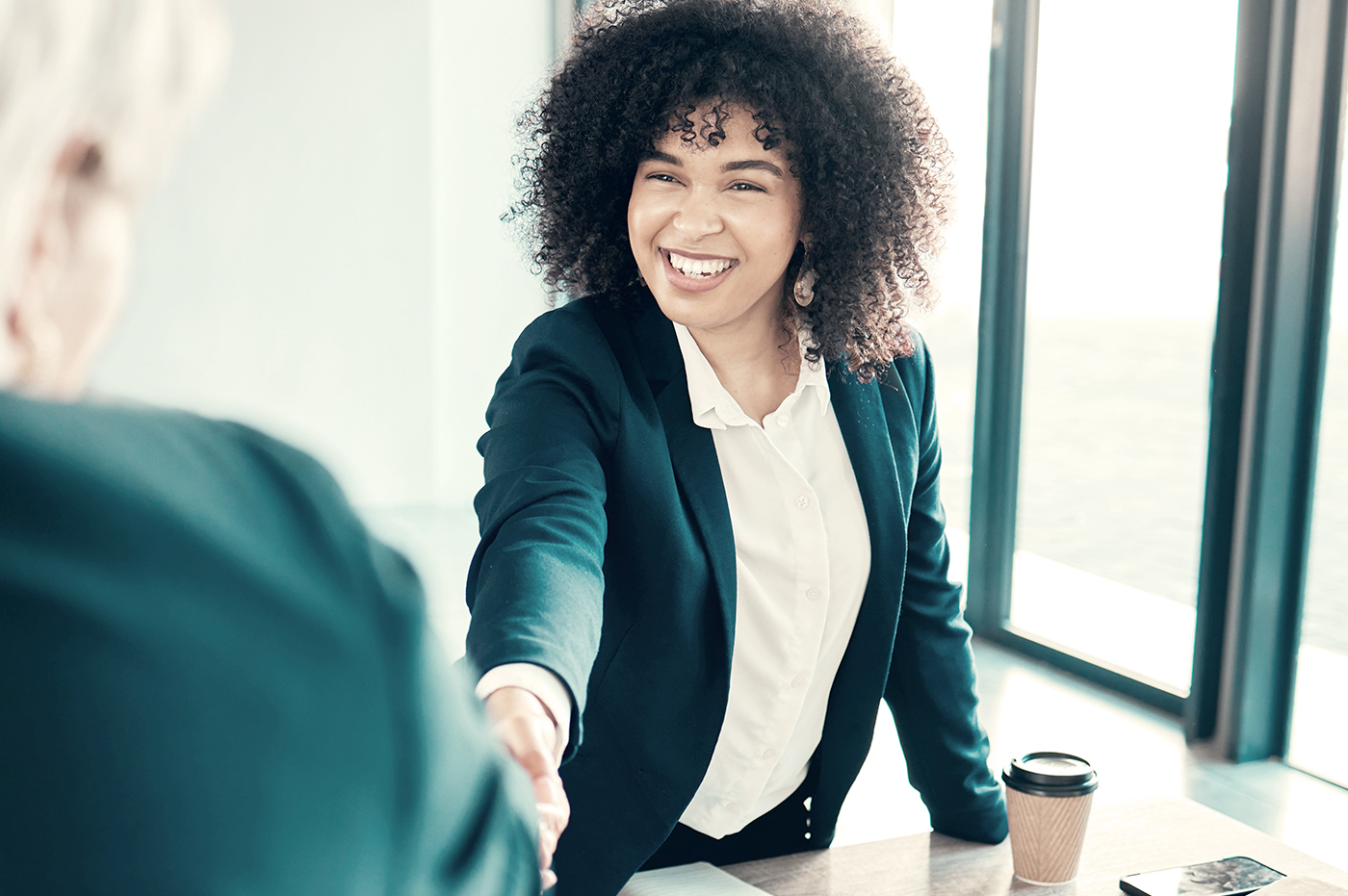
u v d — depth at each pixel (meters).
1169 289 3.58
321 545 0.34
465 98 5.97
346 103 5.79
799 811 1.30
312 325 5.89
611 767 1.16
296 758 0.31
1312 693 3.10
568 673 0.75
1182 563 3.86
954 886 1.06
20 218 0.31
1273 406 2.98
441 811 0.34
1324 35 2.87
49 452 0.30
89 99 0.32
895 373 1.27
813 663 1.19
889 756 3.15
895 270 1.28
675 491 1.13
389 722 0.33
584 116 1.19
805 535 1.17
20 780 0.29
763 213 1.09
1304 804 2.89
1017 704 3.58
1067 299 3.90
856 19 1.21
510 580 0.85
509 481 1.04
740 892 1.05
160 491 0.31
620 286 1.24
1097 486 4.07
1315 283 2.98
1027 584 4.16
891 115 1.19
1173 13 3.38
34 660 0.29
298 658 0.32
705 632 1.14
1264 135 2.96
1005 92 3.93
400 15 5.79
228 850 0.30
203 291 5.73
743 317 1.18
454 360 6.12
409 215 5.94
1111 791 2.96
